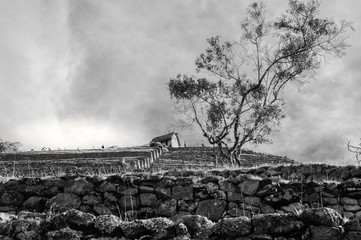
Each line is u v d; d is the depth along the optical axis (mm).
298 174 15164
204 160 28234
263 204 10773
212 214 10828
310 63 27188
